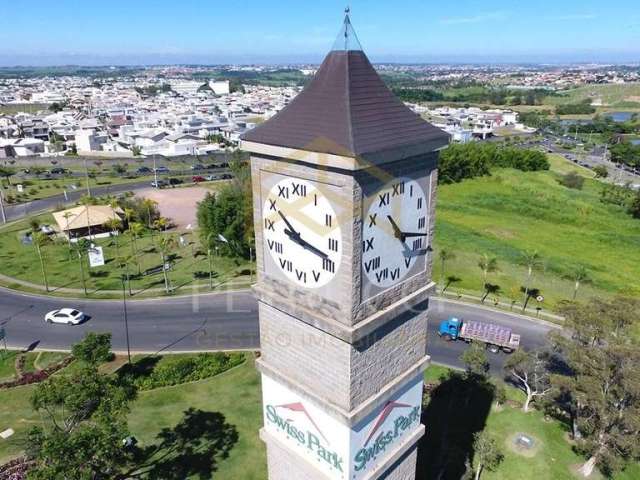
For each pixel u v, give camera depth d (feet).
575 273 238.68
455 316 195.21
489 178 464.24
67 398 93.50
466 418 132.46
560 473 114.32
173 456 116.47
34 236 257.34
